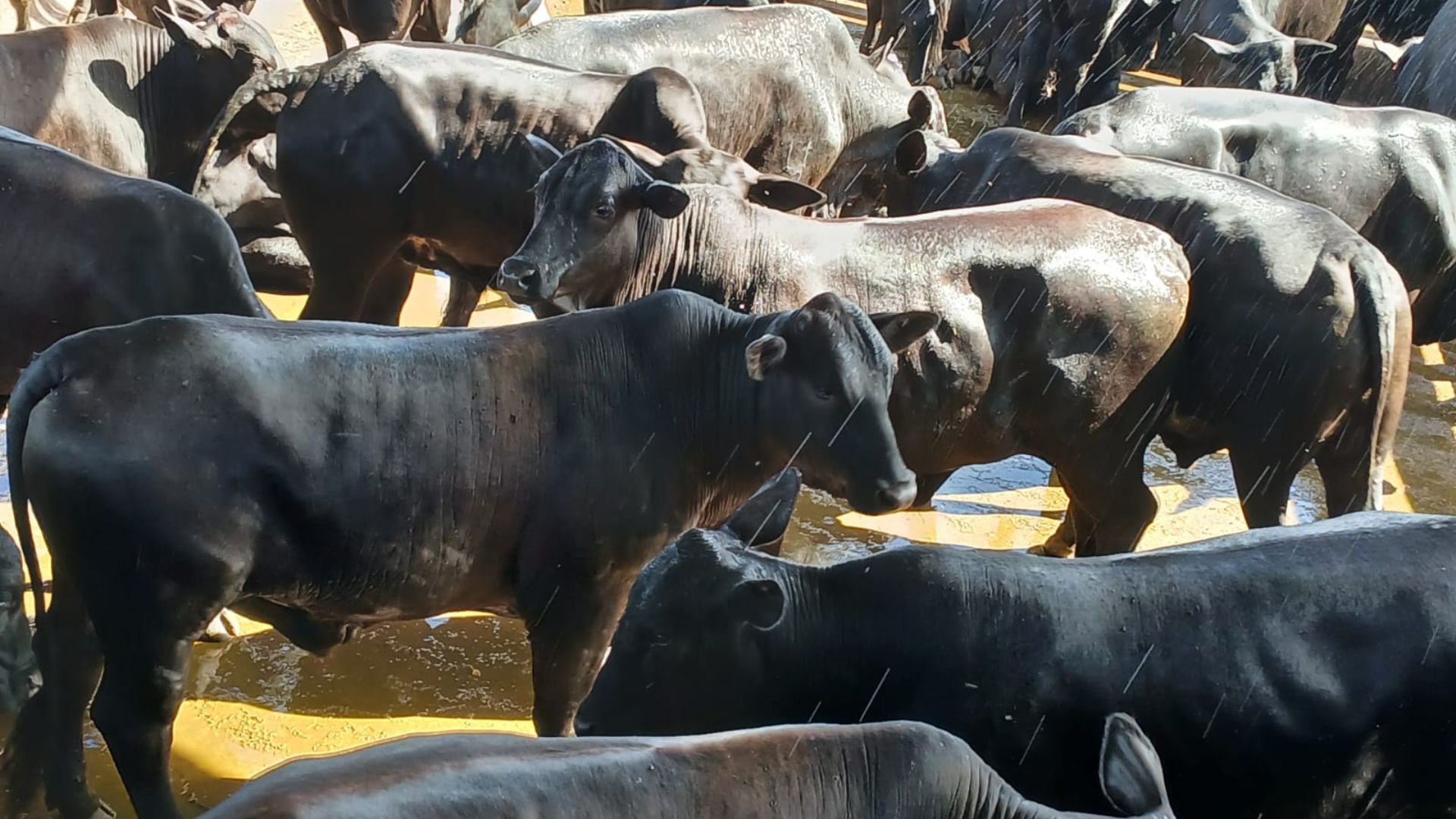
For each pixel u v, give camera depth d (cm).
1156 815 417
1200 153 918
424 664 654
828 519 800
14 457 497
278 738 597
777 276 682
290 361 504
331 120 802
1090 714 487
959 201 862
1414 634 492
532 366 540
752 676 480
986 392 689
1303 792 496
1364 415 713
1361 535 513
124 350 490
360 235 824
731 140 971
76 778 543
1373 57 1688
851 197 1041
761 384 560
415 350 527
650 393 554
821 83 993
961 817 416
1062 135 919
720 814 383
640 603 475
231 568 496
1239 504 843
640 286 687
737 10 978
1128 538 734
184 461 484
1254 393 721
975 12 1550
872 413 558
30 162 649
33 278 643
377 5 1105
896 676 490
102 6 1156
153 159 921
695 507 573
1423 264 948
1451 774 500
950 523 812
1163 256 707
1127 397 705
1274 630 492
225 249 661
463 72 814
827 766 401
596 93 836
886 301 676
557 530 540
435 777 353
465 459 524
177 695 509
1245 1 1296
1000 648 488
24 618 555
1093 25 1345
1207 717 487
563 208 666
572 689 568
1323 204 933
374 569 521
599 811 368
